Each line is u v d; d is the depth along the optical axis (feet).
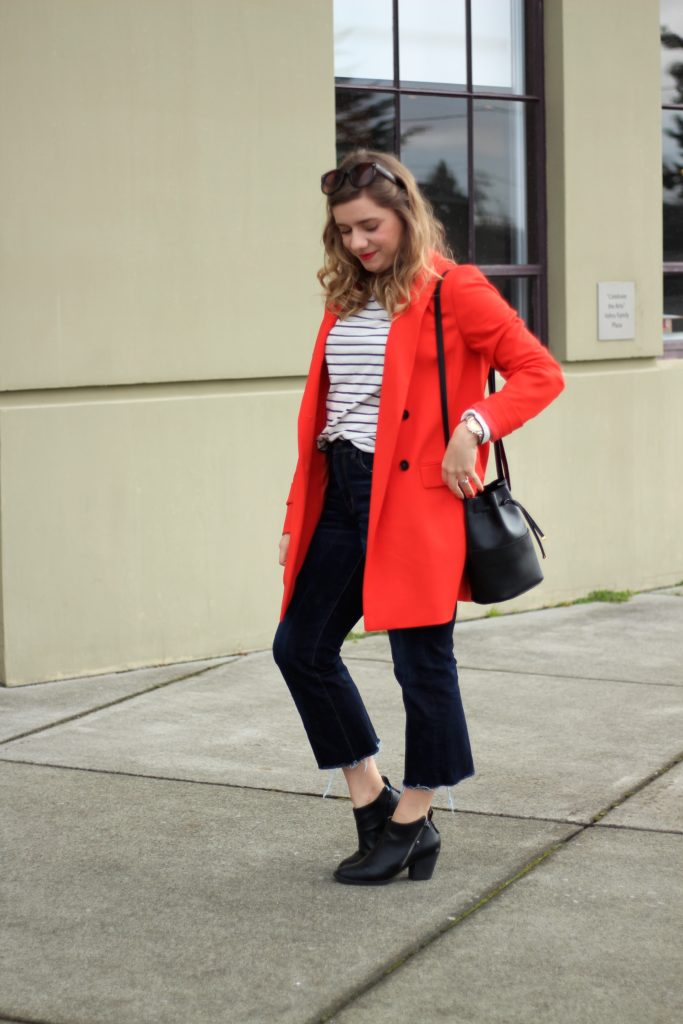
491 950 11.23
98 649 20.01
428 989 10.59
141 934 11.61
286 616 12.60
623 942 11.35
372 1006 10.34
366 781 12.84
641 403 25.84
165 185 19.92
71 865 13.12
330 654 12.56
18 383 18.98
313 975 10.85
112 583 20.02
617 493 25.62
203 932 11.64
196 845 13.60
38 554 19.42
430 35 23.61
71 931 11.69
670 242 27.30
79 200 19.24
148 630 20.40
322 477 12.59
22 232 18.84
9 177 18.69
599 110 24.84
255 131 20.67
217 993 10.57
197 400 20.48
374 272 12.17
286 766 15.97
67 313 19.26
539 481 24.53
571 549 25.07
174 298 20.12
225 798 14.92
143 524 20.20
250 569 21.26
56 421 19.34
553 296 24.91
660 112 25.68
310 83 21.12
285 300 21.15
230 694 19.02
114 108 19.40
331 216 12.23
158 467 20.24
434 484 12.02
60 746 16.78
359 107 22.79
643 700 18.67
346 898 12.29
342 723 12.62
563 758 16.21
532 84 24.77
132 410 19.93
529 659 21.01
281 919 11.87
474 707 18.38
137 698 18.85
